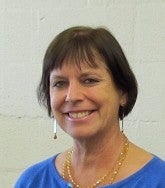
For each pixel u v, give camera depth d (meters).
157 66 1.54
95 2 1.60
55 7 1.64
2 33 1.69
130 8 1.57
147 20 1.55
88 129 0.95
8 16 1.69
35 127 1.68
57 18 1.64
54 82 0.97
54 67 0.96
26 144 1.69
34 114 1.68
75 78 0.94
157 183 0.94
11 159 1.71
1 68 1.70
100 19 1.59
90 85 0.94
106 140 1.01
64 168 1.09
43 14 1.65
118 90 0.99
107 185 0.98
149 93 1.55
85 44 0.94
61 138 1.65
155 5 1.54
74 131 0.96
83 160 1.05
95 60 0.94
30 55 1.67
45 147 1.67
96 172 1.03
